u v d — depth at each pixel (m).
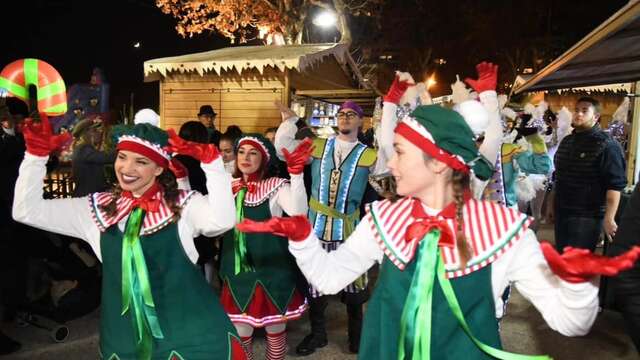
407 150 1.77
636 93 6.79
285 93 8.36
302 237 1.86
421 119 1.75
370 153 4.05
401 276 1.77
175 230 2.19
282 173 4.56
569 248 1.53
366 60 22.30
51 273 4.34
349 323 4.08
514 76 25.30
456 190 1.76
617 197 4.33
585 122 4.48
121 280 2.15
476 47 26.11
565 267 1.50
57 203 2.23
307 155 3.19
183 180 3.20
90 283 4.40
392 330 1.77
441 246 1.72
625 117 8.22
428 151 1.72
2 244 4.09
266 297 3.39
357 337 4.06
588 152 4.43
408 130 1.77
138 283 2.11
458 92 3.24
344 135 4.09
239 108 8.55
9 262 4.13
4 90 10.38
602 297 4.86
